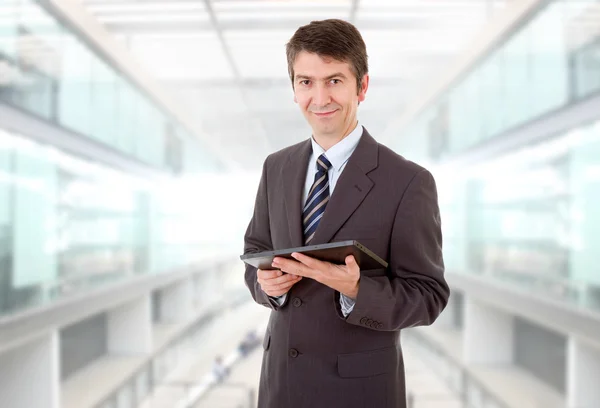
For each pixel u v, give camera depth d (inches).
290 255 53.1
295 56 59.8
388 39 389.7
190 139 697.6
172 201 606.5
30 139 248.7
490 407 410.3
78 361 474.6
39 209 260.4
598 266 221.1
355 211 61.6
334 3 332.2
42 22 253.0
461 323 609.9
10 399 278.2
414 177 62.3
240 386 574.2
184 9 336.5
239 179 1095.6
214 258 908.0
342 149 64.9
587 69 219.1
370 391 61.4
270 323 68.4
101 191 365.1
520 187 326.3
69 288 299.1
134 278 450.6
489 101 366.9
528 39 288.0
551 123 263.7
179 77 496.4
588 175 231.0
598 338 214.2
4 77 214.4
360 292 55.6
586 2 217.2
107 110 370.6
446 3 327.9
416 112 550.9
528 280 311.0
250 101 605.0
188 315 771.4
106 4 325.7
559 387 398.3
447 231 505.0
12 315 227.0
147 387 536.1
